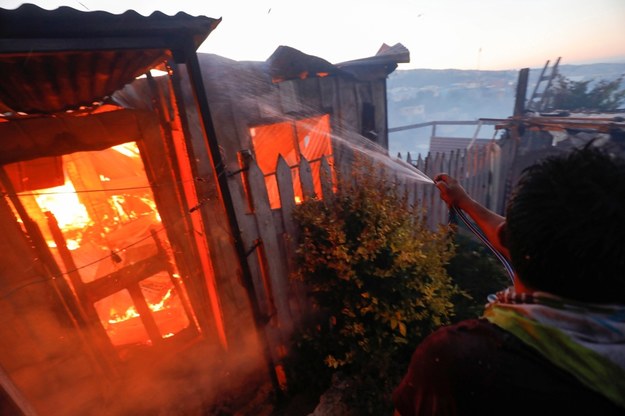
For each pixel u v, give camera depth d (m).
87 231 6.31
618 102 12.04
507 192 7.48
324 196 3.24
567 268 0.56
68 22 1.60
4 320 3.16
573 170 0.57
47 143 3.05
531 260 0.61
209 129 2.42
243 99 3.99
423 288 2.82
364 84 5.27
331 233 2.77
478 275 4.66
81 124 3.18
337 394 2.73
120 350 4.35
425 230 3.11
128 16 1.73
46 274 3.34
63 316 3.49
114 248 6.08
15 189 3.39
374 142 5.64
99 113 3.30
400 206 3.09
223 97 3.80
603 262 0.54
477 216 1.39
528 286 0.67
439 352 0.68
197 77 2.23
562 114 8.73
